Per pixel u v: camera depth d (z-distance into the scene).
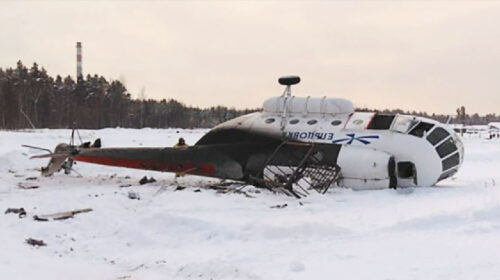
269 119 15.42
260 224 8.61
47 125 76.81
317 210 10.55
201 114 106.12
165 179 17.48
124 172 19.55
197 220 9.18
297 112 15.26
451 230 8.23
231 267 6.59
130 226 9.20
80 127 79.06
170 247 8.25
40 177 17.27
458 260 6.51
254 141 15.02
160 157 15.95
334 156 13.73
